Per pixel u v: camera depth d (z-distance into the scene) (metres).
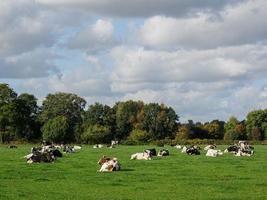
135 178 38.62
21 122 188.62
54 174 41.81
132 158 65.00
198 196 28.95
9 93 187.75
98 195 29.38
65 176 40.12
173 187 33.09
